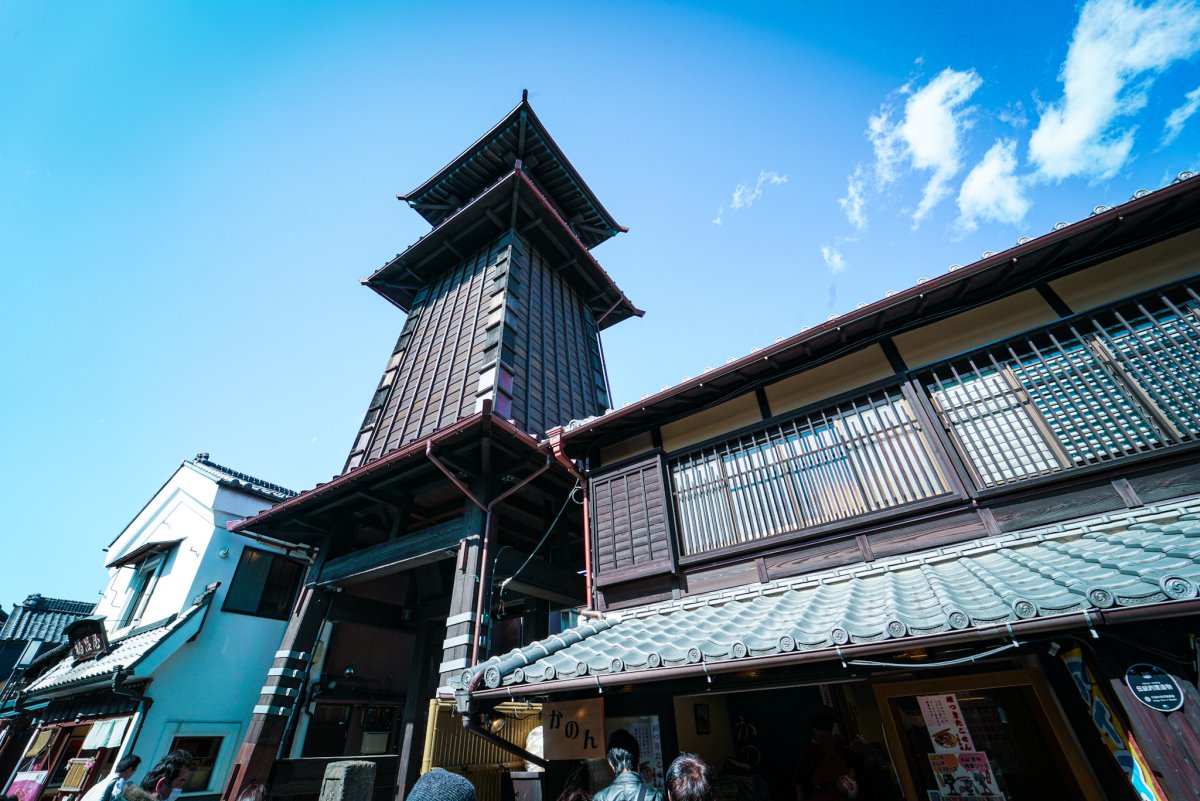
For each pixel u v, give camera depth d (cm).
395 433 1263
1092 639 318
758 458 661
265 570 1307
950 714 445
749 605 542
